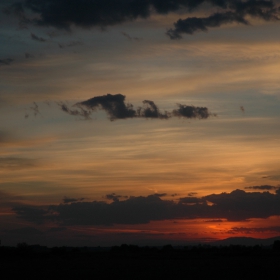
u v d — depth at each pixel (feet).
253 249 566.36
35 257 372.17
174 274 176.04
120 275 172.65
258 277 161.38
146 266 233.96
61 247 456.86
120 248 567.59
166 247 592.60
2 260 324.19
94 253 493.77
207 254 453.58
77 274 177.68
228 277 161.89
